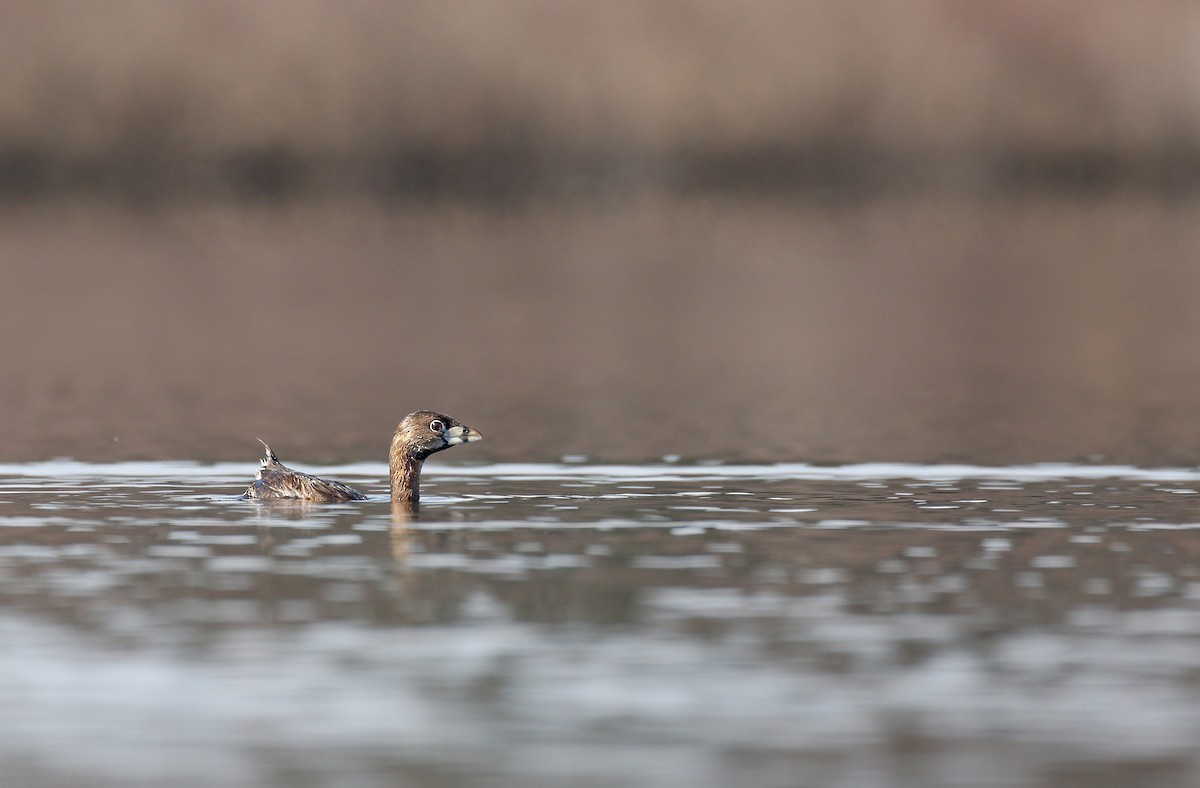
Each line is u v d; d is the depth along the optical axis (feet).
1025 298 160.76
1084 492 64.80
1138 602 45.93
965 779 33.65
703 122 270.26
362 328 138.51
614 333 136.15
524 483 67.31
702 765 34.30
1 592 47.01
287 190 266.57
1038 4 280.51
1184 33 281.95
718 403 96.27
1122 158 280.92
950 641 42.27
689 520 58.13
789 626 43.60
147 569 49.85
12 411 92.12
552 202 262.47
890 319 145.18
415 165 268.41
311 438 82.99
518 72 269.44
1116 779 33.58
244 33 268.62
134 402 96.73
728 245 214.28
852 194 271.69
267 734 36.01
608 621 44.14
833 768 34.19
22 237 215.92
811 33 275.39
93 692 38.63
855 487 66.23
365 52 269.03
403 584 48.03
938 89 277.03
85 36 266.57
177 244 210.59
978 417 90.12
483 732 36.09
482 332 136.46
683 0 273.95
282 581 48.29
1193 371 112.16
